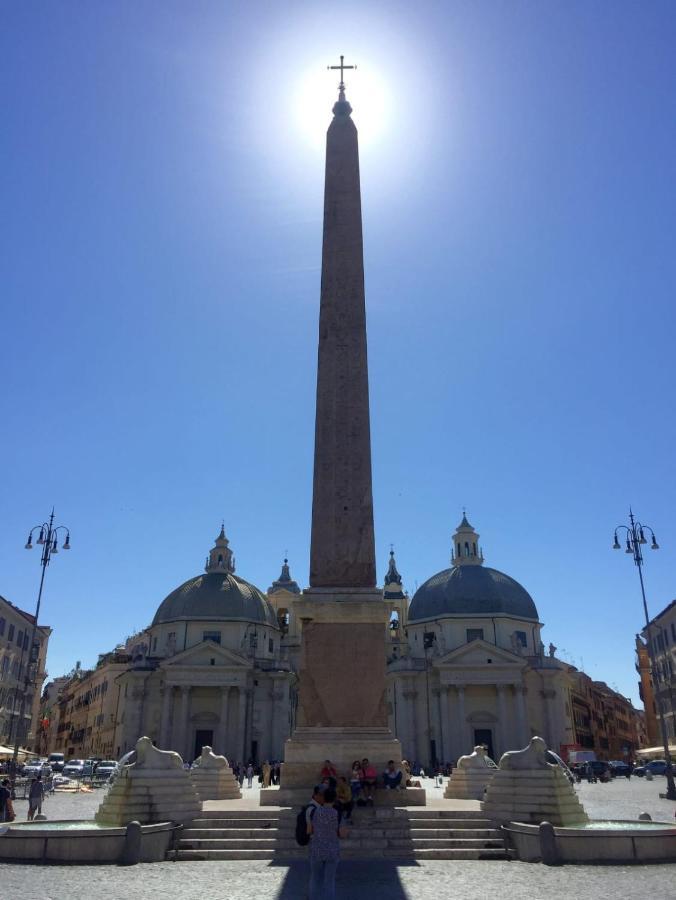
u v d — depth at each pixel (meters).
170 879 13.98
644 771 74.62
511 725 70.88
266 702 74.44
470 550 84.81
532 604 81.31
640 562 41.88
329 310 23.52
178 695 72.25
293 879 14.02
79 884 13.33
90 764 66.69
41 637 80.62
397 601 99.62
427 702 74.50
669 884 13.41
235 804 21.14
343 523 21.44
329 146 25.98
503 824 17.70
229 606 77.88
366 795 19.05
